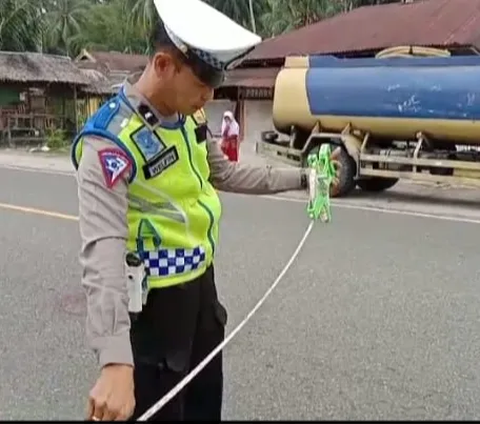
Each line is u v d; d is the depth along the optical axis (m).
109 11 54.56
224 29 1.79
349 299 5.38
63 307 5.28
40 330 4.80
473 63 10.03
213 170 2.31
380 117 10.95
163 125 1.85
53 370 4.17
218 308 2.17
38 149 22.62
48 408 3.71
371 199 11.18
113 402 1.53
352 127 11.41
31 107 25.75
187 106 1.83
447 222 8.80
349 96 11.26
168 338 1.98
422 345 4.45
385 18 20.78
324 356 4.30
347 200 11.03
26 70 24.89
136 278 1.88
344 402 3.73
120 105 1.82
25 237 7.66
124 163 1.78
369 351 4.36
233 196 10.79
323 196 2.49
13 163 17.70
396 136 11.05
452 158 10.52
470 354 4.30
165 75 1.79
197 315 2.06
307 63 12.08
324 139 11.62
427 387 3.88
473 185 10.42
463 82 10.00
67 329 4.81
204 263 2.04
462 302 5.28
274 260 6.61
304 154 11.91
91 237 1.69
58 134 23.88
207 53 1.74
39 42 32.72
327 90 11.55
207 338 2.13
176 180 1.90
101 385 1.54
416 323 4.83
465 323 4.82
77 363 4.27
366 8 22.78
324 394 3.82
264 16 36.38
